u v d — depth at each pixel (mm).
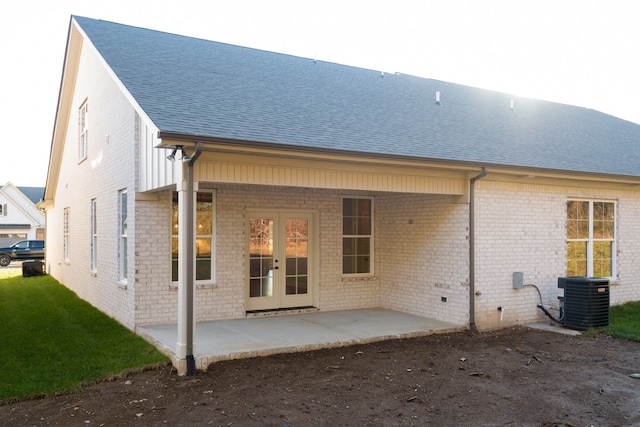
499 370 7336
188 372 6945
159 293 9500
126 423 5469
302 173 8125
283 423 5430
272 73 11734
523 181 10586
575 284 10070
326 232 11602
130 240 9609
